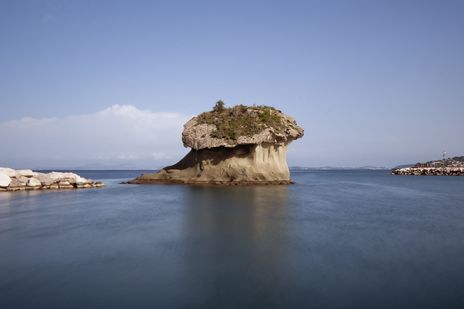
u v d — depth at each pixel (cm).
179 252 1675
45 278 1346
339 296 1173
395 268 1451
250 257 1595
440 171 12712
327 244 1830
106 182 8144
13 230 2216
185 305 1111
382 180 9456
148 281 1309
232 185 5884
